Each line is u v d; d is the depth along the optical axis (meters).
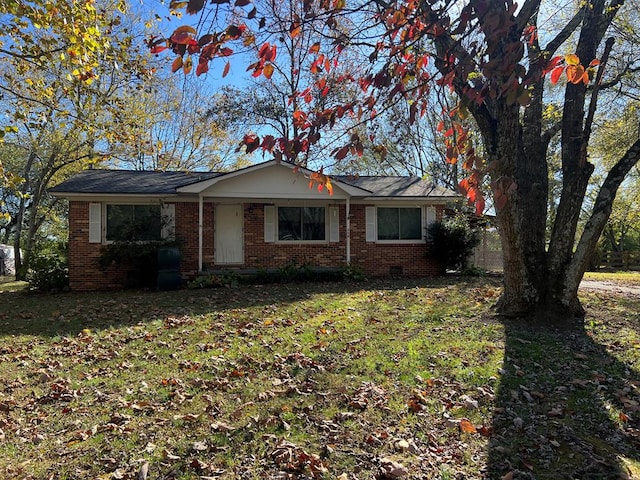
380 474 3.02
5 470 3.15
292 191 14.48
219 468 3.14
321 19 3.13
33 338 7.22
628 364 5.28
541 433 3.63
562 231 7.29
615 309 8.16
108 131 9.66
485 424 3.79
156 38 2.36
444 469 3.09
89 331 7.50
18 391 4.80
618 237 31.25
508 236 7.25
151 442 3.53
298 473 3.05
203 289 12.70
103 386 4.87
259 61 2.50
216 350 6.18
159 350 6.28
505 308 7.54
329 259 15.76
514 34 2.74
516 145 6.10
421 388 4.56
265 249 15.30
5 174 6.77
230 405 4.25
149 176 15.79
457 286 12.47
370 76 2.99
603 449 3.39
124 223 13.99
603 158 17.03
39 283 13.77
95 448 3.46
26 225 31.56
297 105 3.44
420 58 2.90
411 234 16.39
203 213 14.82
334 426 3.74
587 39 6.89
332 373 5.07
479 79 2.50
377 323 7.55
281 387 4.70
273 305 9.62
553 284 7.29
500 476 3.01
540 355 5.58
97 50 7.27
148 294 12.08
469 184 2.35
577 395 4.40
